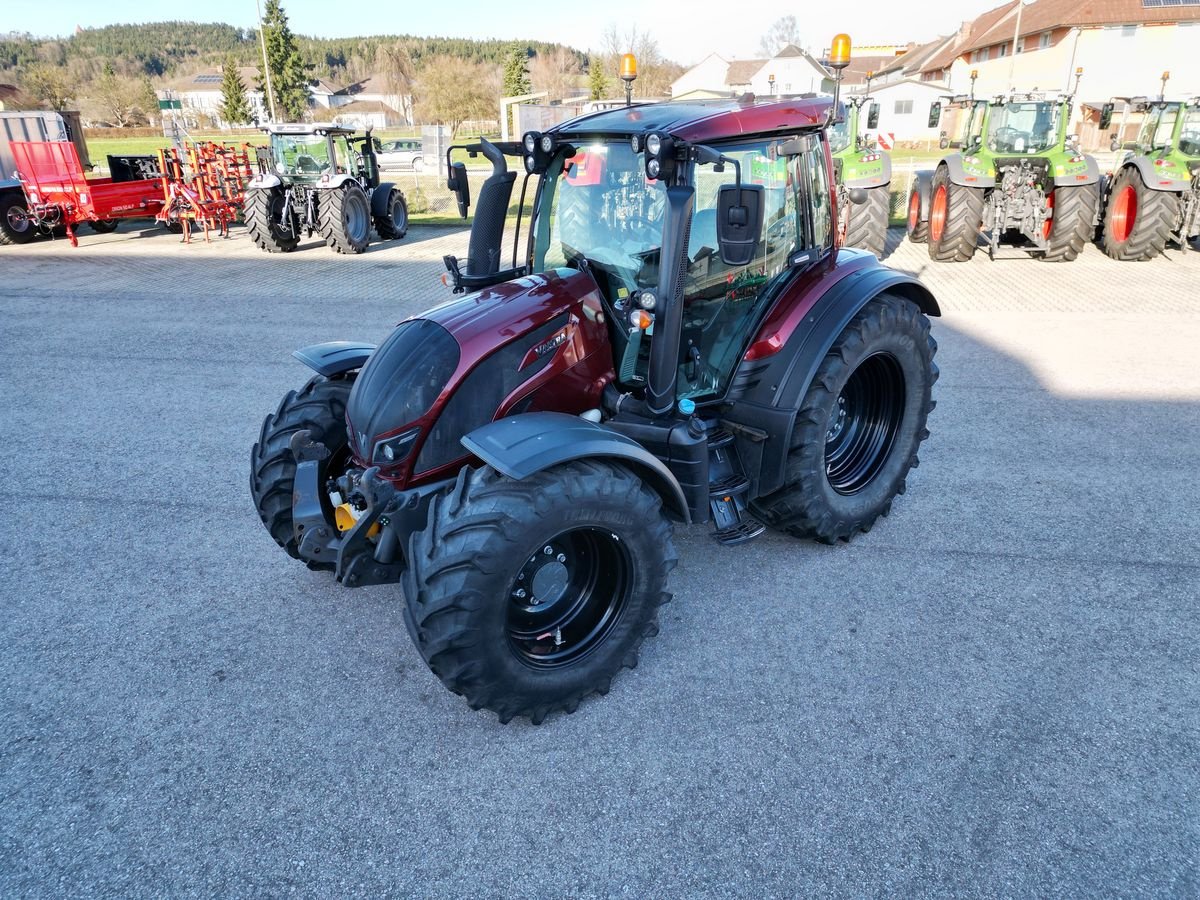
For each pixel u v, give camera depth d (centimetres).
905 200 1691
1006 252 1162
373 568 321
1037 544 414
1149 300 870
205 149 1528
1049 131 1062
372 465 313
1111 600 366
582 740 297
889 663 331
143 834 261
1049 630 347
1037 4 4628
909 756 283
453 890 240
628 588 309
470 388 314
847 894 235
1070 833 251
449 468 319
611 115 348
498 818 264
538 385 327
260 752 295
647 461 294
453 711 314
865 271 405
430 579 271
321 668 339
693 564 406
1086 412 577
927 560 404
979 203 1030
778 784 274
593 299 341
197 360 749
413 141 3033
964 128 1148
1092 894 232
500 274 373
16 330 859
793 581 389
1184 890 232
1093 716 298
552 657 304
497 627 277
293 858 252
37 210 1387
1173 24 3759
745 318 383
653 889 238
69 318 906
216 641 357
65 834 262
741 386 379
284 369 720
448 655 276
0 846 257
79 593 394
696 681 325
